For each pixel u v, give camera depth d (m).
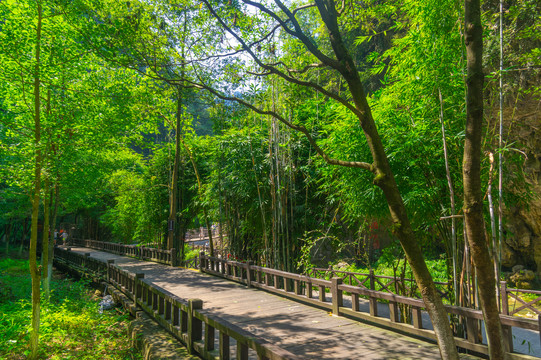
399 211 2.63
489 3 5.07
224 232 11.02
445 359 2.43
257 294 7.51
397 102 4.68
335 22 2.82
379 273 9.52
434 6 3.42
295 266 8.12
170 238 13.69
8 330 5.87
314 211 8.12
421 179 4.47
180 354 4.33
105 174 9.11
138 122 7.25
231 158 8.88
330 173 5.62
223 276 9.80
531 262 10.32
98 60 6.29
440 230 4.53
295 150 8.11
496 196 4.12
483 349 3.64
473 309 3.79
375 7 4.39
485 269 2.11
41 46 5.30
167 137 15.70
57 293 9.69
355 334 4.73
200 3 4.38
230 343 4.65
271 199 8.44
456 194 4.21
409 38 3.94
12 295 9.62
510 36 4.04
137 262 14.49
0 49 5.09
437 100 4.08
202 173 14.85
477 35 2.08
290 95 5.73
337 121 5.30
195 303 4.43
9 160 5.73
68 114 6.02
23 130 6.20
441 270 7.63
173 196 13.73
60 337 5.91
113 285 9.48
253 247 9.82
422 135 4.21
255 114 8.36
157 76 3.76
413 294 5.77
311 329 5.00
